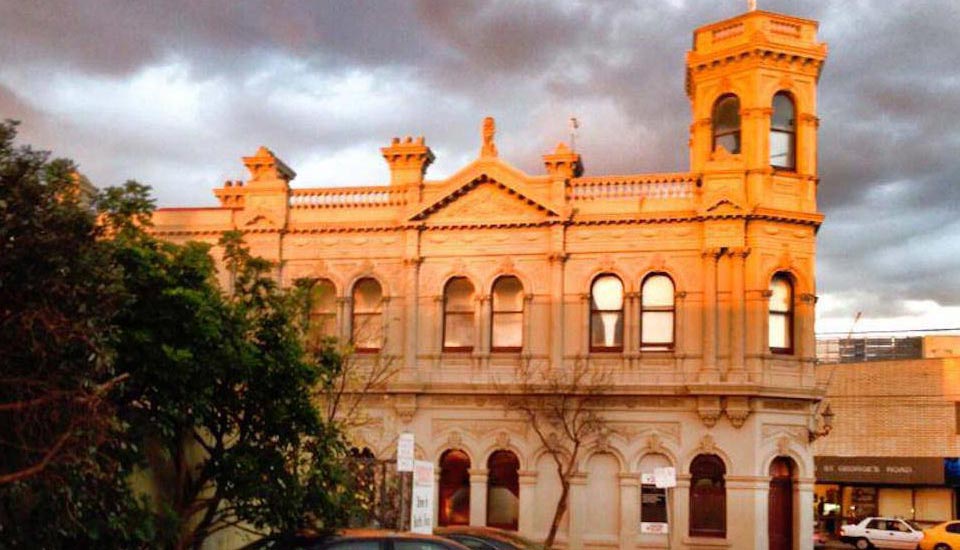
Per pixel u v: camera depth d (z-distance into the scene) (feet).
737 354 131.75
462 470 138.92
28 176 47.11
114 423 50.21
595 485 134.41
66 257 47.57
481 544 79.51
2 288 46.55
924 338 253.85
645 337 136.05
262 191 146.72
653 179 137.28
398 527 92.58
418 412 139.85
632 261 136.77
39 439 47.67
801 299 134.41
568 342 137.28
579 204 139.33
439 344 140.87
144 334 58.59
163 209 148.46
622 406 134.41
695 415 132.16
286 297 70.18
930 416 207.82
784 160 137.28
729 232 133.08
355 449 108.58
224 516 67.67
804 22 137.90
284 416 66.74
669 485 115.14
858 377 216.74
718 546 129.18
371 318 143.64
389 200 144.87
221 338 62.18
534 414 135.33
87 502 53.16
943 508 205.16
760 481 129.70
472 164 140.97
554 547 133.28
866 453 213.46
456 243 142.10
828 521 215.10
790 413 132.98
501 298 140.97
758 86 135.33
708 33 139.54
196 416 63.16
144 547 58.85
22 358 47.83
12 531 50.49
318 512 70.13
